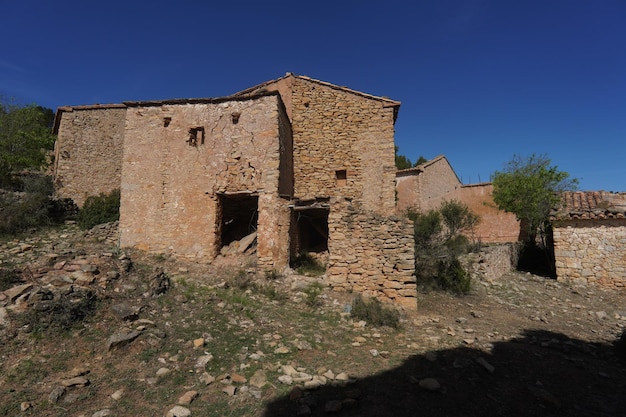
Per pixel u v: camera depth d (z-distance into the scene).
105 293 6.16
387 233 8.67
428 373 4.77
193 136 10.61
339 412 3.76
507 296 10.48
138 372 4.44
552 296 10.91
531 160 18.19
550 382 4.79
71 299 5.63
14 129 18.31
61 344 4.83
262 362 4.89
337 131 12.70
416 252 10.80
